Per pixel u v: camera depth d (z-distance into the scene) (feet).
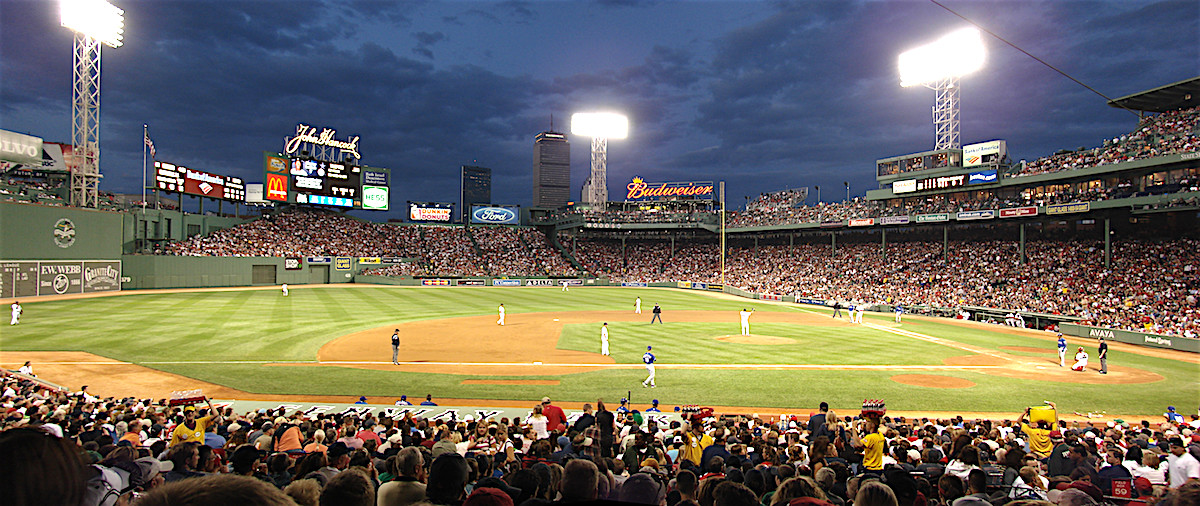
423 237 328.29
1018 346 111.55
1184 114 173.06
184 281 223.92
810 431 47.34
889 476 19.53
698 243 339.57
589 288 287.28
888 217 228.63
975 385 76.64
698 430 43.65
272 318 134.10
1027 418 55.16
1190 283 152.46
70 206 187.62
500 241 342.03
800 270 266.16
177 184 239.71
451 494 14.99
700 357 94.07
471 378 78.07
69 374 75.72
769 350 101.14
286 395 68.23
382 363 87.51
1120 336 120.37
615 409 63.52
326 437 38.32
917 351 102.58
